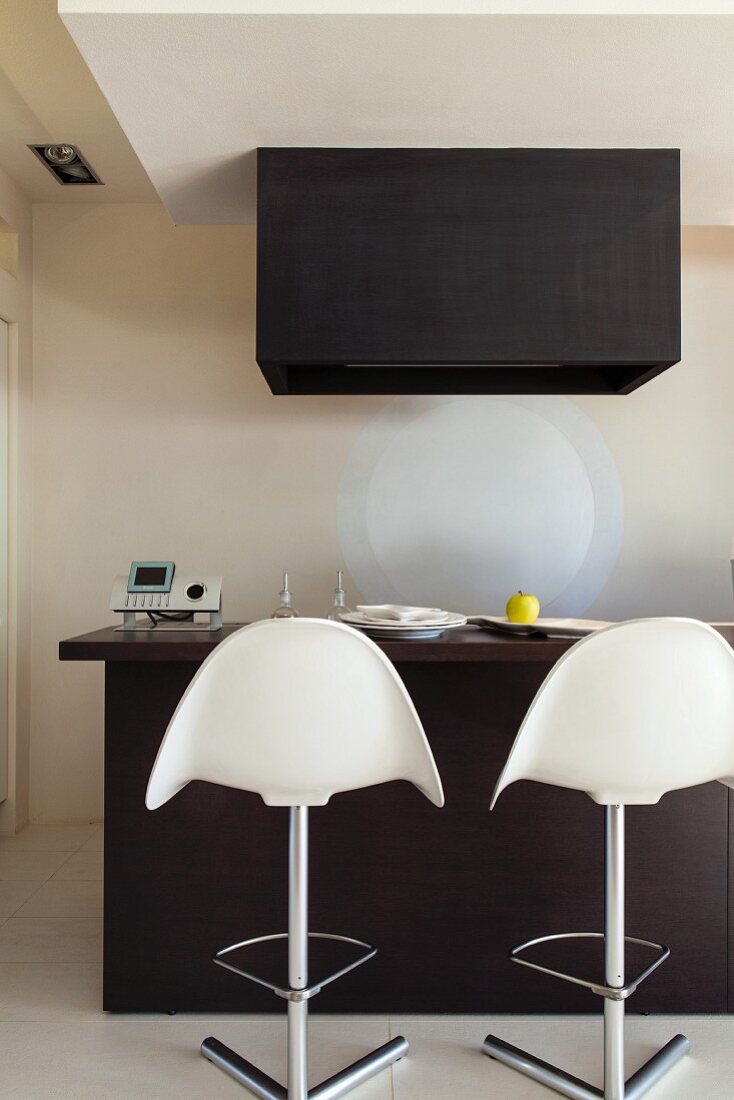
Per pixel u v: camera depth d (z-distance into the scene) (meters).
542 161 2.53
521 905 2.12
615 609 3.78
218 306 3.79
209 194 2.81
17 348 3.63
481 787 2.12
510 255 2.52
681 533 3.79
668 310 2.53
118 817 2.11
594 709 1.54
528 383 3.13
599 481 3.79
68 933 2.60
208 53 2.02
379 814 2.12
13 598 3.60
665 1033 2.04
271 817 2.11
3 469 3.55
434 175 2.52
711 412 3.80
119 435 3.78
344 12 1.89
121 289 3.79
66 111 3.02
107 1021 2.08
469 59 2.05
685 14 1.91
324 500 3.78
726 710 1.57
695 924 2.12
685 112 2.31
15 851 3.38
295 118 2.32
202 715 1.52
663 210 2.53
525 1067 1.87
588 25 1.93
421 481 3.78
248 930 2.11
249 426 3.78
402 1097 1.79
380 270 2.51
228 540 3.78
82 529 3.78
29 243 3.75
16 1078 1.86
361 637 1.47
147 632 2.18
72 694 3.77
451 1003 2.11
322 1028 2.06
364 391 3.10
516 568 3.78
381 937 2.11
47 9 2.45
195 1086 1.83
